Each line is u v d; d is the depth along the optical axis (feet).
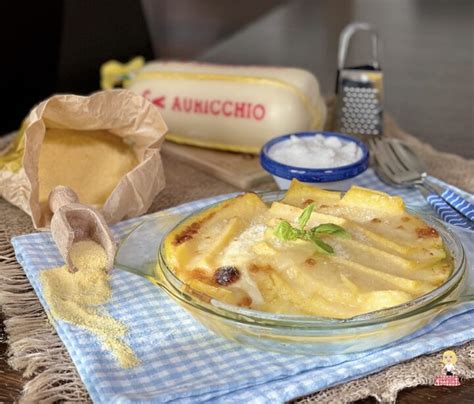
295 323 2.13
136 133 3.14
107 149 3.17
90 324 2.40
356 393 2.17
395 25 6.24
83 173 3.11
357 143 3.28
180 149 3.71
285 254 2.31
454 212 2.89
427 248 2.39
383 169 3.30
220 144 3.67
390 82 4.95
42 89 5.04
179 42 6.77
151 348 2.32
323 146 3.25
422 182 3.18
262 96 3.58
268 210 2.57
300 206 2.63
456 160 3.58
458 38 5.87
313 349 2.23
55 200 2.87
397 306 2.15
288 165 3.10
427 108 4.46
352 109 3.77
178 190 3.35
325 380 2.17
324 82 4.95
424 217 2.60
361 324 2.14
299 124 3.58
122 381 2.18
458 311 2.43
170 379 2.20
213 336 2.37
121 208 2.95
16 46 4.95
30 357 2.31
